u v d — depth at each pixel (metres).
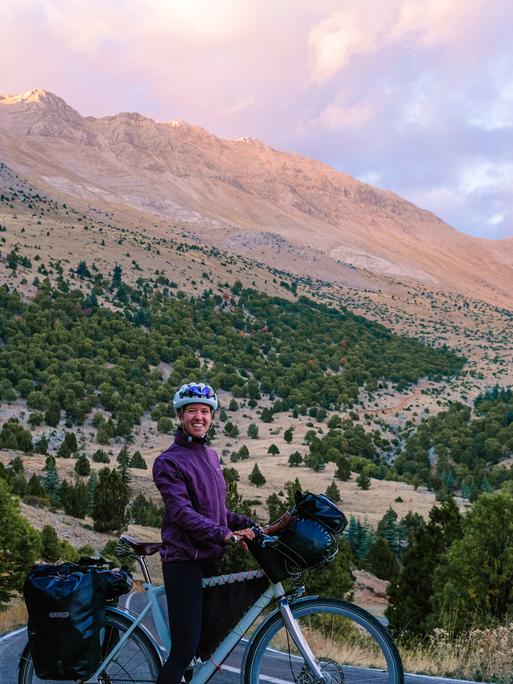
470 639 7.57
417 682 6.45
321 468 167.25
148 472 138.88
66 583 4.31
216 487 4.74
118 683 4.53
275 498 115.88
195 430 4.74
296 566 4.38
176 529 4.53
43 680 4.62
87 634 4.28
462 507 134.12
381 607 53.81
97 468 136.38
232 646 4.48
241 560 20.45
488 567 20.67
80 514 83.06
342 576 37.41
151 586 4.71
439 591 21.98
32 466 130.12
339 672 4.38
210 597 4.51
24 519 33.59
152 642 4.55
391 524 105.62
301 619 5.10
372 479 162.62
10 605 31.58
